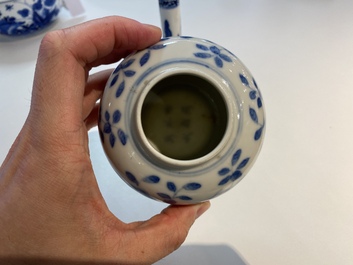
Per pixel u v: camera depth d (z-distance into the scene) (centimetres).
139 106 45
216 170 46
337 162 74
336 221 68
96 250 48
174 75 47
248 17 102
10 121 85
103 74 68
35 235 46
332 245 65
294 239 66
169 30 61
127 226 53
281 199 71
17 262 47
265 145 78
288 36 97
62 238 47
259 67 91
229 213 70
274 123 81
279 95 86
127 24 53
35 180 46
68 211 46
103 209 50
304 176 73
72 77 49
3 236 46
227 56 49
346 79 88
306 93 86
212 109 48
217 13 103
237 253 66
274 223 68
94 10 106
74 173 46
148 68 47
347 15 101
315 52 93
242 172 48
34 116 47
